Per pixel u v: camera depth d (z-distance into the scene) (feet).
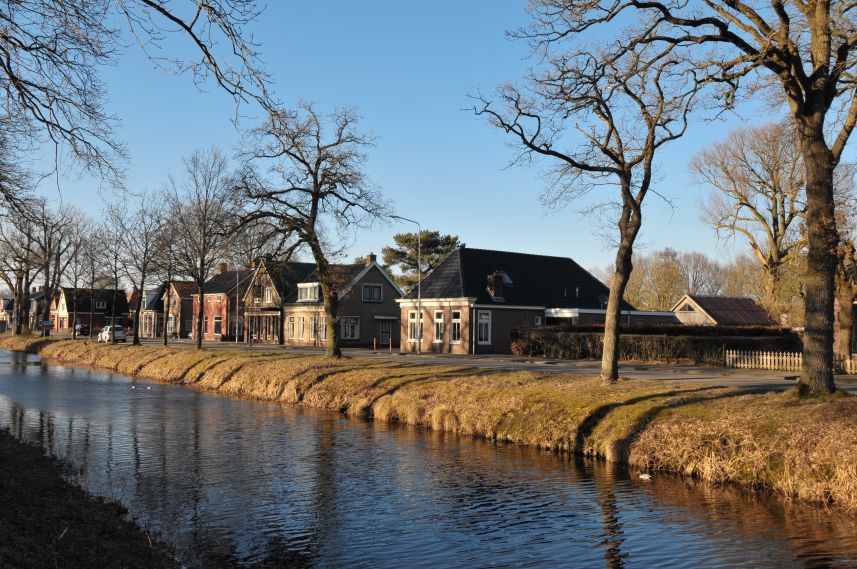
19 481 38.04
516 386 69.31
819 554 32.01
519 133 61.00
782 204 136.87
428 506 40.27
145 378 124.47
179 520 37.50
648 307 264.31
